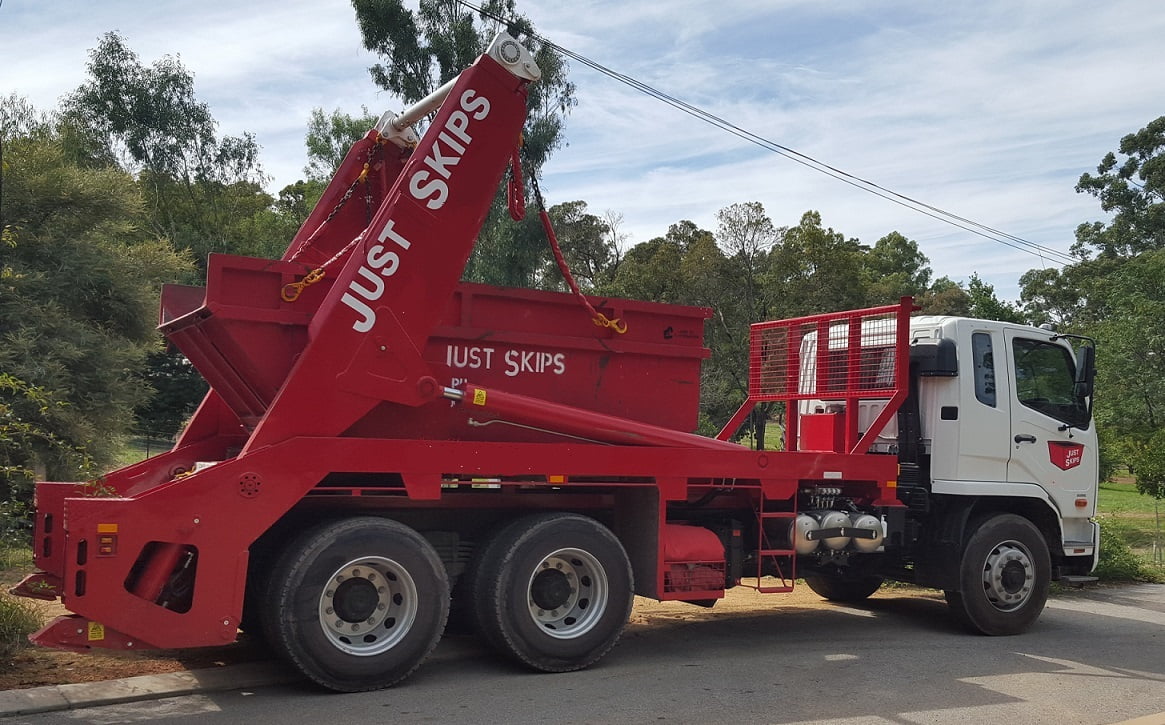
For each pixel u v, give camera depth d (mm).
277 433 5848
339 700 5770
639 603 9664
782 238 31938
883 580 10617
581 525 6672
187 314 6543
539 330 7160
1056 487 8891
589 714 5590
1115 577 12672
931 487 8445
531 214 25844
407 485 6117
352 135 37656
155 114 34188
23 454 12703
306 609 5738
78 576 5258
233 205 37750
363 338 6109
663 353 7570
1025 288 68438
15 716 5277
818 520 7875
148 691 5742
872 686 6480
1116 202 65000
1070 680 6836
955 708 5945
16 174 14336
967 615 8422
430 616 6129
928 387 8602
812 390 9094
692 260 32531
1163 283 28531
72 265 14641
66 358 13766
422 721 5359
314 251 7480
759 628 8609
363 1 25703
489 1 26656
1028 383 8867
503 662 6863
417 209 6285
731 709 5785
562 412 6895
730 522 7750
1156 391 26078
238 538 5617
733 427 9656
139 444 23422
